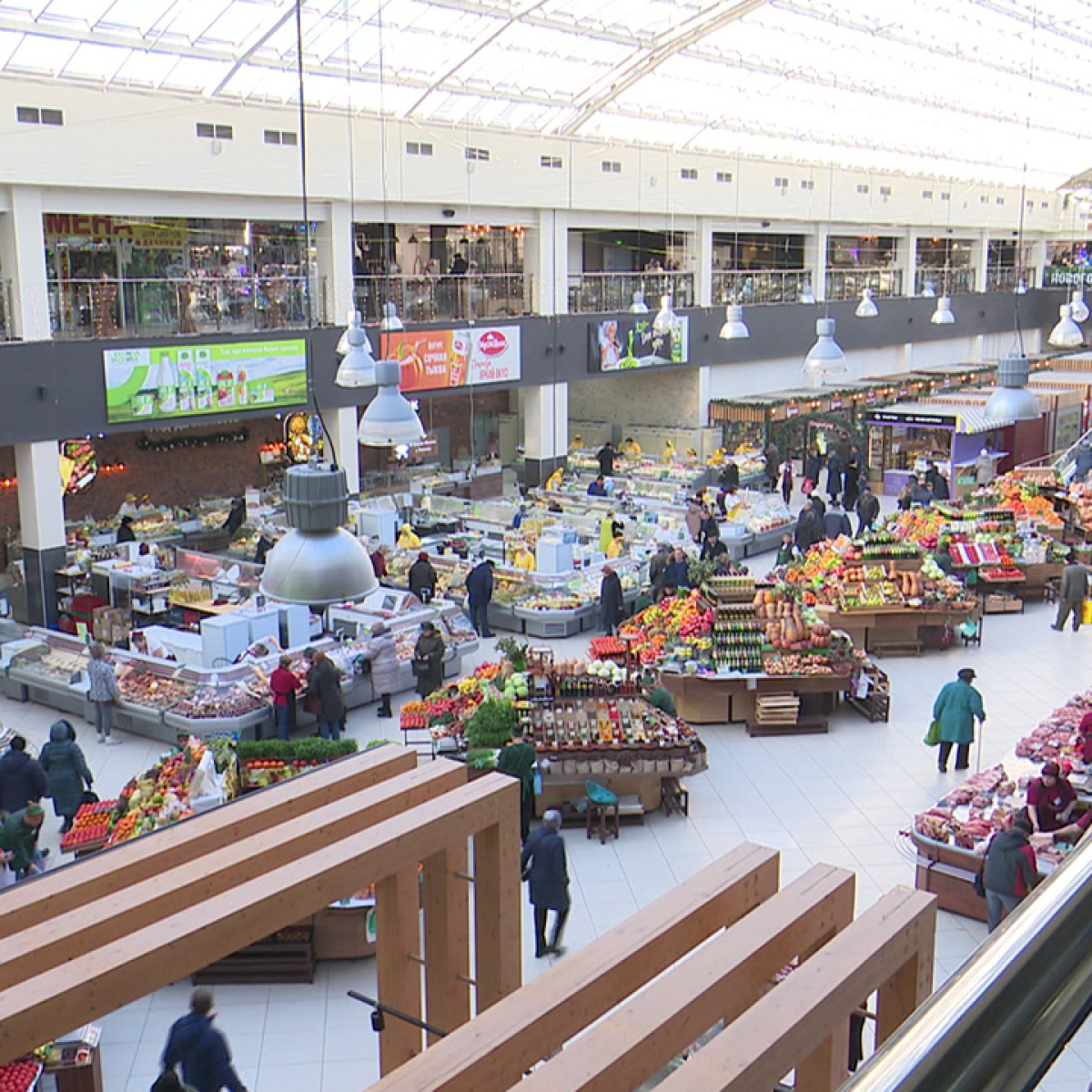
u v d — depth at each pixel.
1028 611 19.12
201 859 4.20
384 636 14.79
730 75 25.95
